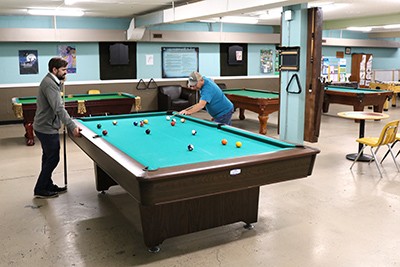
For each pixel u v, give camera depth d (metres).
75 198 4.11
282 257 2.87
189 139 3.50
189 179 2.41
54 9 8.23
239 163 2.54
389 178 4.73
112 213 3.70
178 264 2.77
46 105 3.90
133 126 4.20
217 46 11.41
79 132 3.66
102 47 10.01
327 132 7.64
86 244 3.08
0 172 5.08
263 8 5.69
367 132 7.64
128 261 2.82
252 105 7.54
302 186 4.44
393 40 15.24
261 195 4.15
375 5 8.21
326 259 2.84
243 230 3.32
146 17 8.74
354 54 14.35
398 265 2.75
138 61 10.46
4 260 2.84
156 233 2.92
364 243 3.08
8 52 9.11
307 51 6.13
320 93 6.33
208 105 4.88
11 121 9.19
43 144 4.02
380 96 8.64
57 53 9.58
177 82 10.93
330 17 10.78
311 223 3.45
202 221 3.10
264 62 12.23
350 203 3.92
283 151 2.84
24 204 3.94
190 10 6.93
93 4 7.50
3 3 7.23
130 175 2.41
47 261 2.82
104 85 10.02
